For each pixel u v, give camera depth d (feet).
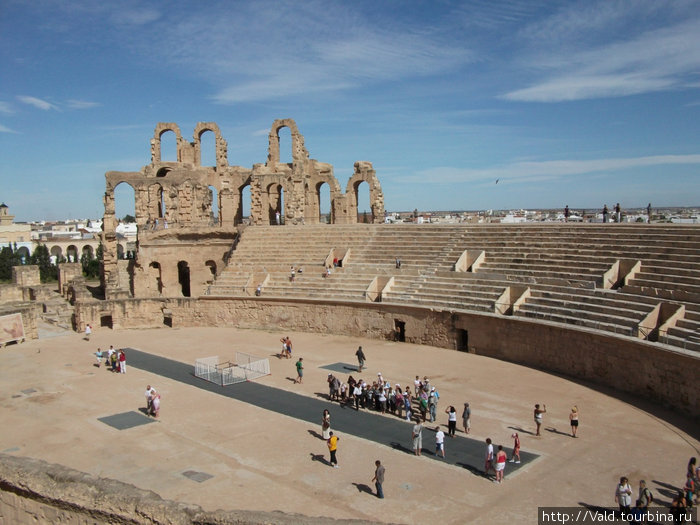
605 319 124.16
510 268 161.58
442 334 156.66
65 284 248.73
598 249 149.69
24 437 99.25
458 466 84.48
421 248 188.14
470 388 120.06
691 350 102.42
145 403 117.60
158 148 269.03
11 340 174.50
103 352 155.02
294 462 86.99
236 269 211.82
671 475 79.10
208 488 78.18
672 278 124.77
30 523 56.29
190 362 150.92
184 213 242.78
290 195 240.73
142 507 50.85
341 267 194.29
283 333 183.21
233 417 108.17
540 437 93.66
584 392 115.96
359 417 107.45
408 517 69.67
